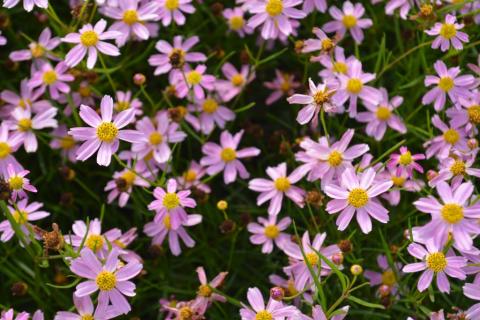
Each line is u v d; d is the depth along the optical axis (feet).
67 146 1.99
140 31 1.94
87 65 1.87
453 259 1.73
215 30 2.10
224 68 2.01
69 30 1.90
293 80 2.07
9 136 1.92
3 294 1.92
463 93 1.89
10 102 1.98
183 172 1.98
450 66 1.97
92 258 1.72
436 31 1.88
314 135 1.98
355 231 1.82
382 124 1.93
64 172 1.96
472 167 1.88
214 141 2.06
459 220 1.68
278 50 2.10
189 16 2.10
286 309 1.74
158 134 1.93
